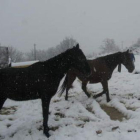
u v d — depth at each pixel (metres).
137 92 8.30
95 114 6.28
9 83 4.70
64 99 8.13
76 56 5.13
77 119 5.96
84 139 4.62
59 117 6.22
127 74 13.01
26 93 4.85
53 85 4.93
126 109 6.25
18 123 5.83
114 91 8.81
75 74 7.71
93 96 7.82
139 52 33.31
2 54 13.62
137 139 4.39
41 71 4.89
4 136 5.12
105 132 4.89
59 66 5.00
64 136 4.84
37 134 5.06
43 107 4.93
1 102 4.88
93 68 7.16
